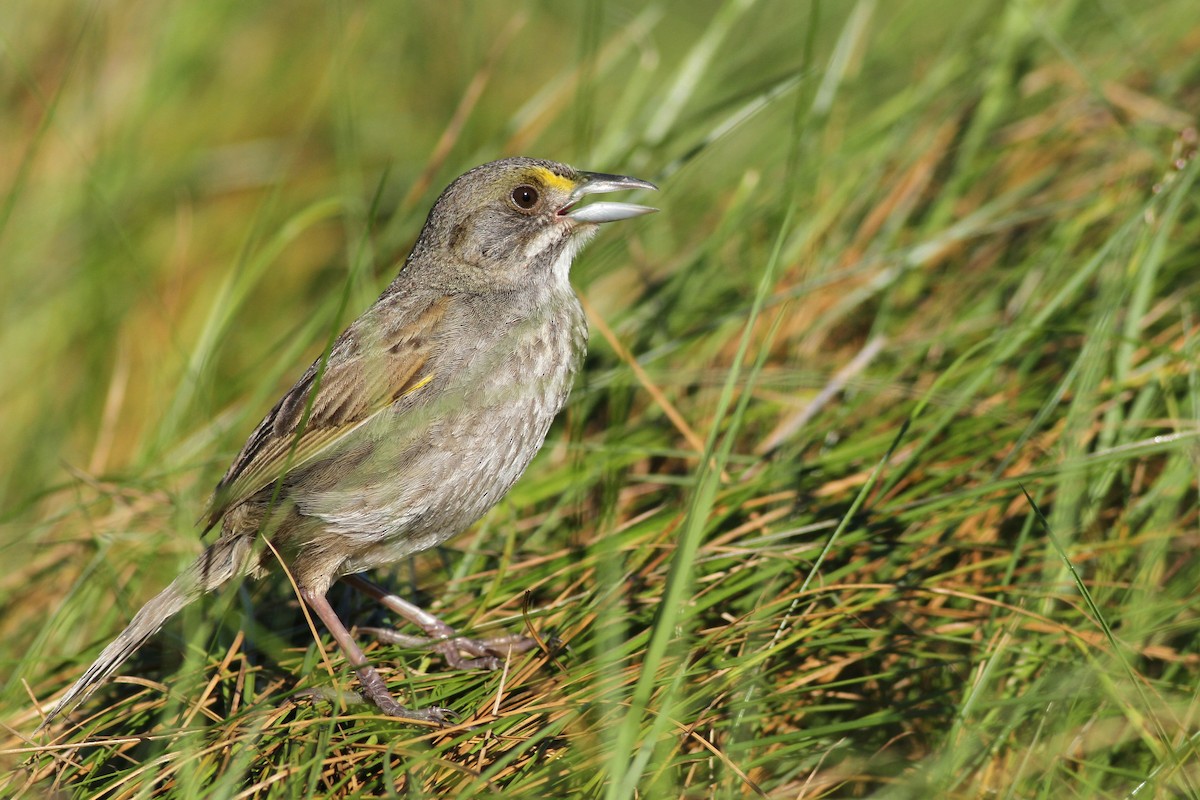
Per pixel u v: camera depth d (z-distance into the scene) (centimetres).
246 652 898
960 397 908
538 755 769
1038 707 788
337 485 895
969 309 1075
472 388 902
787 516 948
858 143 1213
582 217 980
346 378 917
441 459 900
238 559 918
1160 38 1257
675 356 1136
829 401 1051
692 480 988
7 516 1037
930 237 1127
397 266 1209
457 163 1344
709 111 1227
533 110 1311
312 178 1592
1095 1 1262
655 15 1362
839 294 1147
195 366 1231
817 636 837
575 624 862
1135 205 1066
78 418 1343
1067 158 1190
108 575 1003
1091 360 884
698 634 837
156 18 1575
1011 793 734
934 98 1217
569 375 951
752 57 1405
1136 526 903
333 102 1642
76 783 809
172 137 1616
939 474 932
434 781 757
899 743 819
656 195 1256
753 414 1066
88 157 1462
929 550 879
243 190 1602
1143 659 854
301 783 756
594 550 921
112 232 1411
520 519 1034
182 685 841
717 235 1172
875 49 1293
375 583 1000
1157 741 754
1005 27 1204
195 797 727
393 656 886
